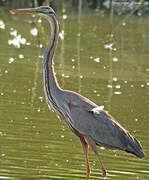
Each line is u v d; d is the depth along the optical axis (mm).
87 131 10727
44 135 12656
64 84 17125
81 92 16375
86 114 10758
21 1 29000
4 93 15656
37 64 19109
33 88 16375
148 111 15195
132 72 19469
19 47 21344
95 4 30406
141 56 22125
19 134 12578
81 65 19641
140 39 25031
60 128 13281
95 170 10922
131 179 10398
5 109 14336
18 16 27250
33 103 15047
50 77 11078
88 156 11867
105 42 23922
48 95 11172
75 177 10344
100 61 20578
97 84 17516
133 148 10742
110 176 10539
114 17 28906
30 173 10305
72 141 12461
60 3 28172
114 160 11664
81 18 27812
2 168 10469
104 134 10742
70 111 10836
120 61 20844
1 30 24016
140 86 17812
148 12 30000
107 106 15312
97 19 27953
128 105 15602
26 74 17797
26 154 11352
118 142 10781
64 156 11453
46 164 10898
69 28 25625
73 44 22891
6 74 17562
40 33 23094
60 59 20266
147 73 19516
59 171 10586
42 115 14156
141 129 13633
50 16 11086
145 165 11367
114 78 18328
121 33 25750
